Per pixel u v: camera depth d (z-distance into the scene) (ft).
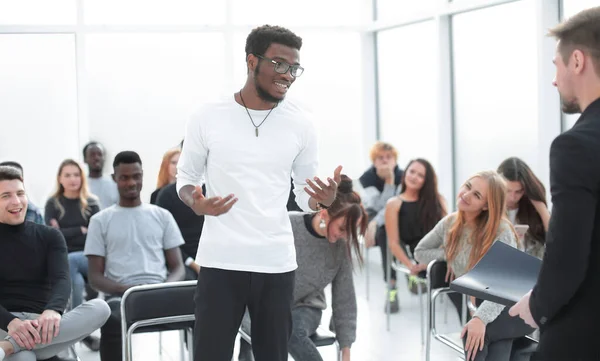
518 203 15.43
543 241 15.29
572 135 6.25
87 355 16.35
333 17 27.66
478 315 11.23
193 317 11.51
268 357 8.93
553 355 6.62
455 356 16.24
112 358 13.25
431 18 24.27
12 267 12.23
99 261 14.65
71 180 19.21
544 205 15.25
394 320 19.53
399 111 26.86
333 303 12.30
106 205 22.47
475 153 22.71
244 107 8.64
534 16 19.70
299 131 8.81
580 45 6.46
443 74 23.44
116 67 25.63
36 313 12.21
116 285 14.19
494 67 21.48
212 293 8.69
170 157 18.29
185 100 26.30
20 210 12.26
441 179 23.70
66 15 25.03
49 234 12.52
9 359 10.98
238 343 17.02
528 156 20.30
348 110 28.17
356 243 11.92
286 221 8.87
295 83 27.45
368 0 27.63
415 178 18.74
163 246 15.21
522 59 20.25
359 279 24.72
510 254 9.05
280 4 26.96
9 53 24.81
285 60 8.38
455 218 14.30
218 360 8.79
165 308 11.39
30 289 12.28
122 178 14.92
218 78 26.50
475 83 22.44
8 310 12.10
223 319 8.70
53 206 19.25
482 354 11.19
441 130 23.59
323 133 27.96
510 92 20.85
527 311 6.82
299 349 11.62
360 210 11.95
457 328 18.56
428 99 24.99
